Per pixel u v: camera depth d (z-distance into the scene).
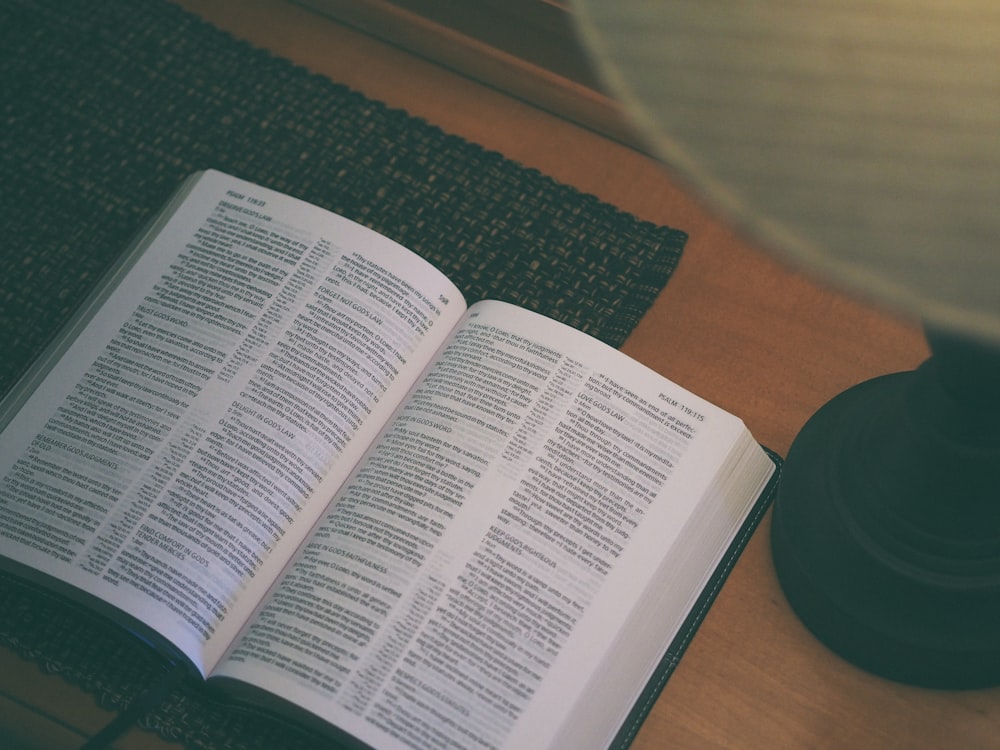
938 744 0.68
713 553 0.68
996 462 0.58
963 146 0.37
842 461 0.66
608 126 0.84
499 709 0.64
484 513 0.66
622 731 0.67
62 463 0.69
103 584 0.66
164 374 0.71
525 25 0.82
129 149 0.85
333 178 0.83
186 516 0.67
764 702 0.69
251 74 0.87
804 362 0.77
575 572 0.66
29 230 0.82
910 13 0.38
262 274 0.72
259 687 0.64
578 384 0.69
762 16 0.39
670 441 0.68
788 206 0.37
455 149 0.84
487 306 0.72
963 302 0.35
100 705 0.69
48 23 0.88
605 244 0.80
